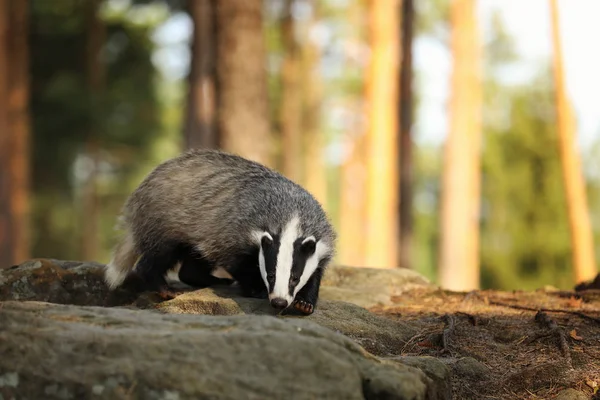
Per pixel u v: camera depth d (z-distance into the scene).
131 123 33.53
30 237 34.16
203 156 6.88
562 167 18.42
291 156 31.31
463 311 6.71
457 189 18.64
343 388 3.85
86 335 3.98
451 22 19.05
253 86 12.62
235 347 3.92
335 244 6.62
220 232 6.44
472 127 18.78
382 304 7.12
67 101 30.95
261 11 12.73
